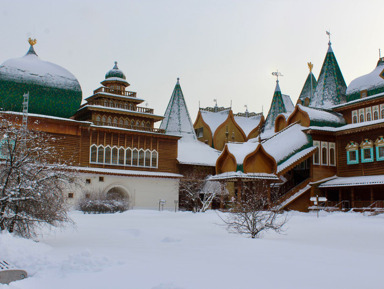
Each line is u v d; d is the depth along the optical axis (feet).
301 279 33.60
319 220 104.68
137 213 138.10
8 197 49.55
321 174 167.22
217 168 158.81
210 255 46.29
